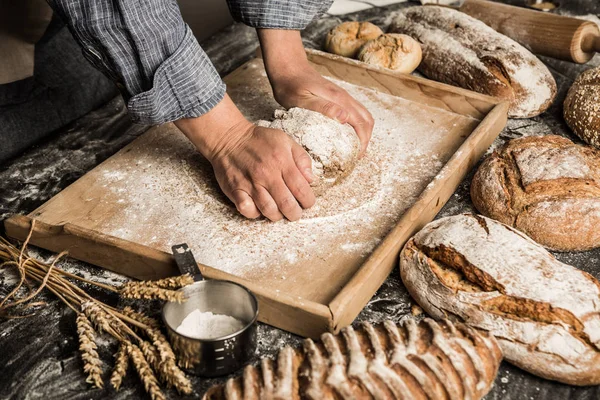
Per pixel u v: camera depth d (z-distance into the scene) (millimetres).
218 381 980
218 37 1953
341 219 1240
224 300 1027
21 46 1506
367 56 1683
